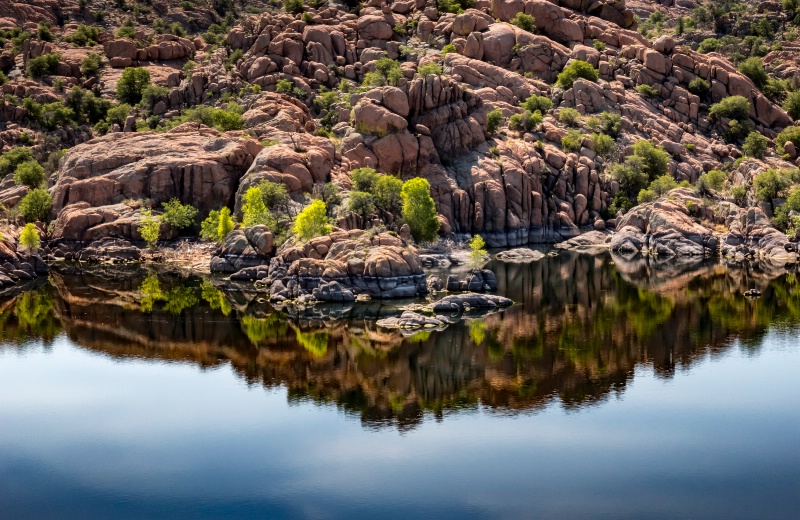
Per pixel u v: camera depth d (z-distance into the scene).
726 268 130.62
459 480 54.91
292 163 140.38
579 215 163.62
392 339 85.56
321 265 105.00
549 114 184.25
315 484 54.62
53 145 177.50
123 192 142.62
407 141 156.00
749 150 181.00
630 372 75.19
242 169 146.88
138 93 195.25
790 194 149.50
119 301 104.25
